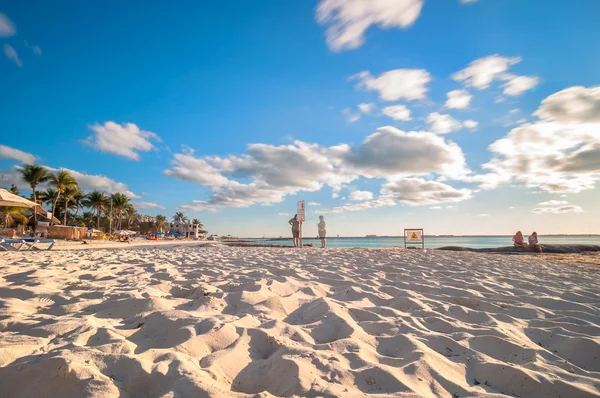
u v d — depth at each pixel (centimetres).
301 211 1562
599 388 165
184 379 153
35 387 146
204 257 812
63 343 201
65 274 458
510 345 220
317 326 251
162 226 9006
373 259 782
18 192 4625
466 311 307
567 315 302
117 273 496
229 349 199
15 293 328
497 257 952
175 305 309
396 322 269
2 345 192
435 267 643
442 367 186
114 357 173
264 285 383
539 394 165
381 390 159
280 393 156
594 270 664
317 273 525
